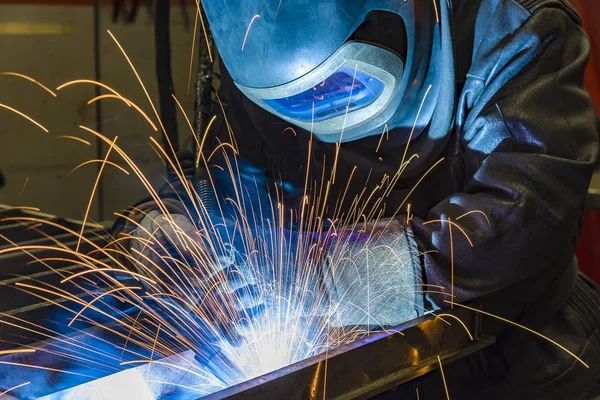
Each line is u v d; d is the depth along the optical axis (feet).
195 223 4.09
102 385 2.76
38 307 3.53
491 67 3.58
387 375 2.86
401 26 3.49
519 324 3.72
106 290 3.69
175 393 2.80
